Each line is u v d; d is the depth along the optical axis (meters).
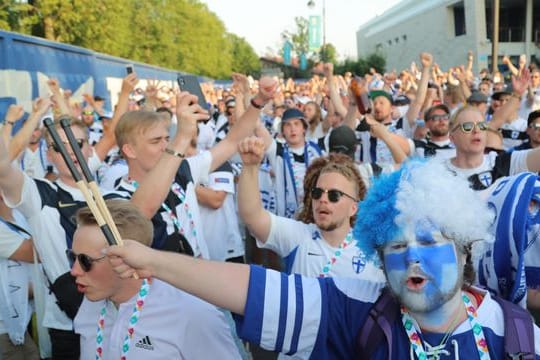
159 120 3.14
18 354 3.31
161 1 44.00
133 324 2.19
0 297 3.20
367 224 1.63
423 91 7.26
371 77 16.14
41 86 9.69
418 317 1.61
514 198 1.92
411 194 1.55
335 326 1.67
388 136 4.71
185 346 2.18
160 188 2.53
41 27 23.03
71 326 3.05
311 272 2.88
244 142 2.69
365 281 1.78
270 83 3.44
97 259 2.13
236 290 1.67
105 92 14.56
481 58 40.22
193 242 3.22
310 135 8.44
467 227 1.54
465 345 1.57
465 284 1.68
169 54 44.31
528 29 44.31
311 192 3.14
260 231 2.90
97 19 24.64
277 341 1.67
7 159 2.79
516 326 1.57
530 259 2.24
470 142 4.21
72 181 3.15
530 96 8.38
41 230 2.96
